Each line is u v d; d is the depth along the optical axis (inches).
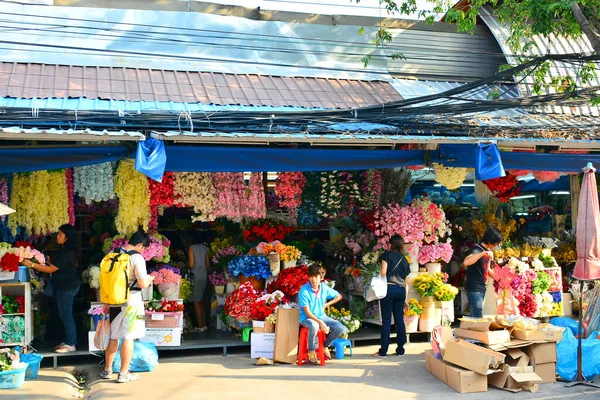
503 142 356.8
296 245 422.3
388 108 323.0
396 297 366.6
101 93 352.2
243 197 384.8
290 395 291.6
